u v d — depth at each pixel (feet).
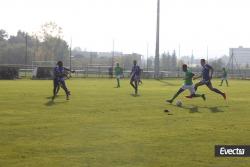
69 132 40.60
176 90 102.99
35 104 64.90
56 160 29.96
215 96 86.99
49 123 45.96
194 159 30.73
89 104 65.82
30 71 193.77
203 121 48.98
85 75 199.41
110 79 171.53
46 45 317.63
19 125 44.39
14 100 70.90
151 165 29.01
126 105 65.05
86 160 30.07
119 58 282.77
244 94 93.56
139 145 35.09
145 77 197.88
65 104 65.41
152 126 44.78
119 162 29.66
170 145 35.27
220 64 261.85
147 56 248.11
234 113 57.11
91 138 37.81
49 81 144.46
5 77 160.15
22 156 31.01
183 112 57.47
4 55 301.02
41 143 35.42
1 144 34.91
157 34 188.65
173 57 310.04
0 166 28.32
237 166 29.12
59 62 73.05
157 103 68.69
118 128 43.19
